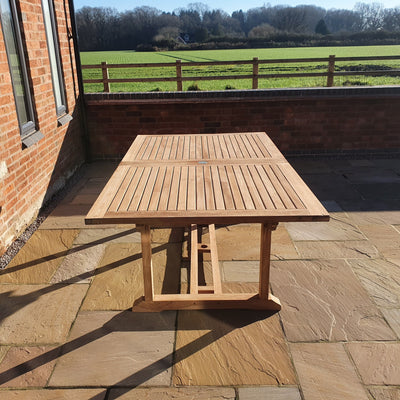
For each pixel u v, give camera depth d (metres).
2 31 3.52
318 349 2.40
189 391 2.13
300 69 19.95
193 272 3.06
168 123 6.18
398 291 2.94
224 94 5.97
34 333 2.57
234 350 2.41
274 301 2.74
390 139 6.25
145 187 2.58
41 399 2.09
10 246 3.66
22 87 4.15
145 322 2.66
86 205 4.66
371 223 4.05
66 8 5.45
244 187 2.55
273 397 2.08
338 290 2.96
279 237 3.78
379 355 2.35
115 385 2.17
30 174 4.16
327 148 6.30
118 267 3.33
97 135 6.27
